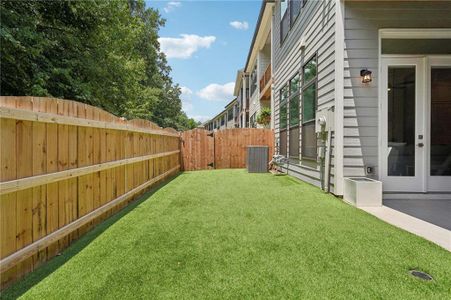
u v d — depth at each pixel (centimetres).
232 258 225
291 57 774
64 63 659
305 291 176
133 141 458
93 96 749
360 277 192
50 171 234
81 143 287
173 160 835
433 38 441
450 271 200
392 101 443
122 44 1071
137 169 476
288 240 263
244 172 889
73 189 271
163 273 202
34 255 211
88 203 301
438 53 441
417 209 377
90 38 770
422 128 442
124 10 1034
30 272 206
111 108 876
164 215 358
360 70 435
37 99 222
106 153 349
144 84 2275
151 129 573
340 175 443
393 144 443
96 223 319
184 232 290
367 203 394
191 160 1009
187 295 173
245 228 301
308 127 609
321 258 223
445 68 445
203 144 1027
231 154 1058
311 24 580
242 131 1061
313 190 526
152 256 231
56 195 243
